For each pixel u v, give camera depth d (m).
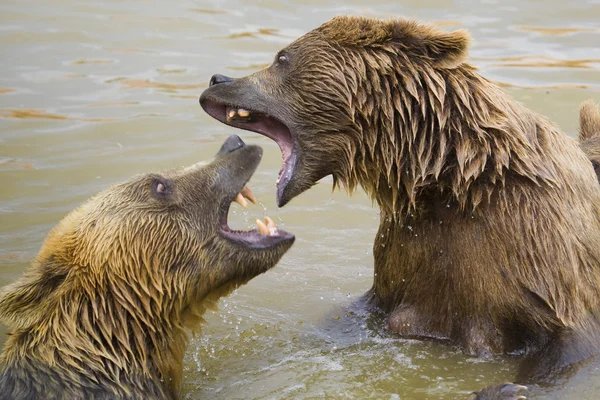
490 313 11.63
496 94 11.42
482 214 11.35
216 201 10.89
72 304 10.27
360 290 14.02
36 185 16.73
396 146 11.27
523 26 23.80
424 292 12.14
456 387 11.20
